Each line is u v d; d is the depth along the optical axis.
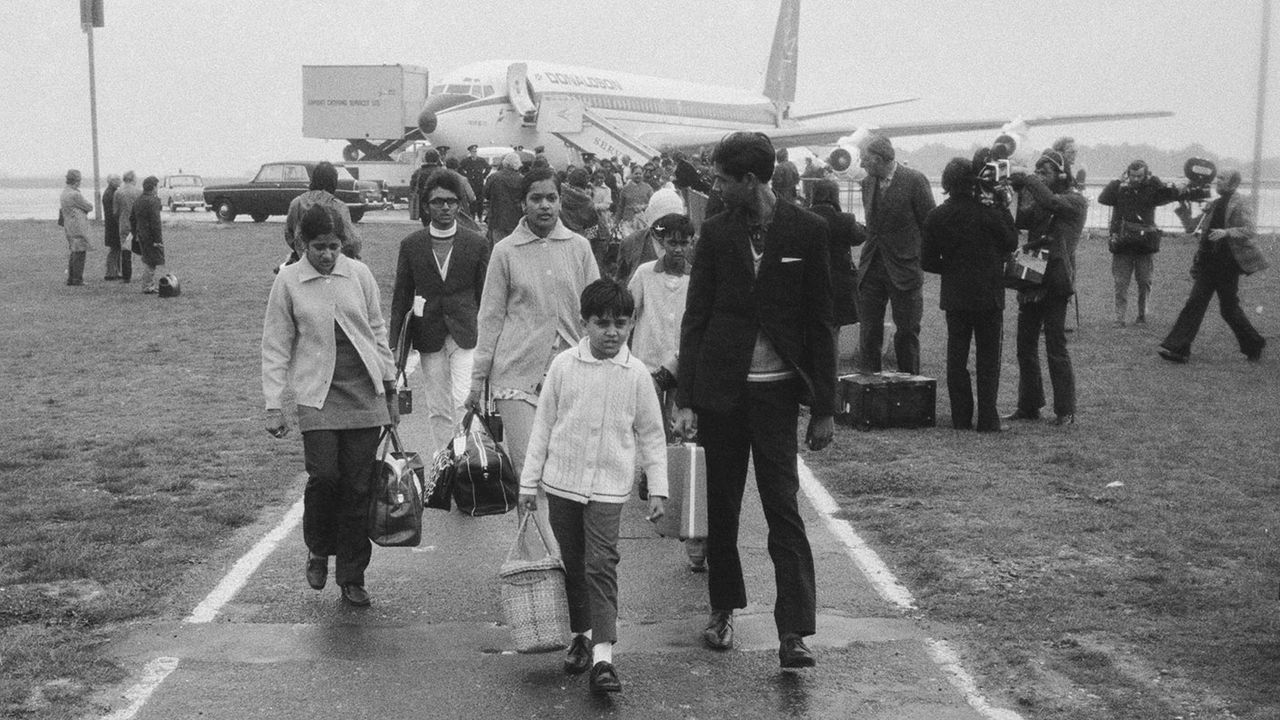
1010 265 10.34
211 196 45.50
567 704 4.92
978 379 10.25
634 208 24.88
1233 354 14.63
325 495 6.10
